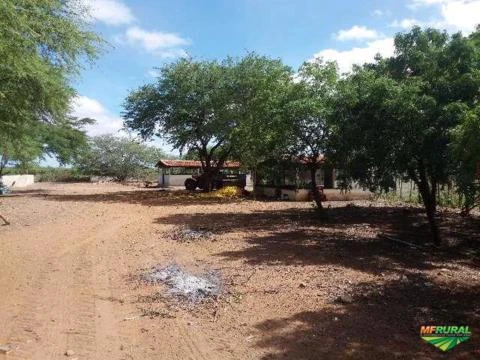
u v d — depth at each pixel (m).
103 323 5.35
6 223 13.16
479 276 7.62
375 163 10.17
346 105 10.70
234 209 18.14
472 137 5.97
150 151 51.59
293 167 15.16
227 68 24.06
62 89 8.56
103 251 9.52
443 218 14.62
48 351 4.57
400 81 10.36
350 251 9.61
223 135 24.25
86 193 27.80
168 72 24.34
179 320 5.46
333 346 4.66
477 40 10.22
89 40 8.55
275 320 5.41
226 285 6.90
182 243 10.42
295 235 11.63
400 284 7.02
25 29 6.58
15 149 18.47
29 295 6.38
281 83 15.69
